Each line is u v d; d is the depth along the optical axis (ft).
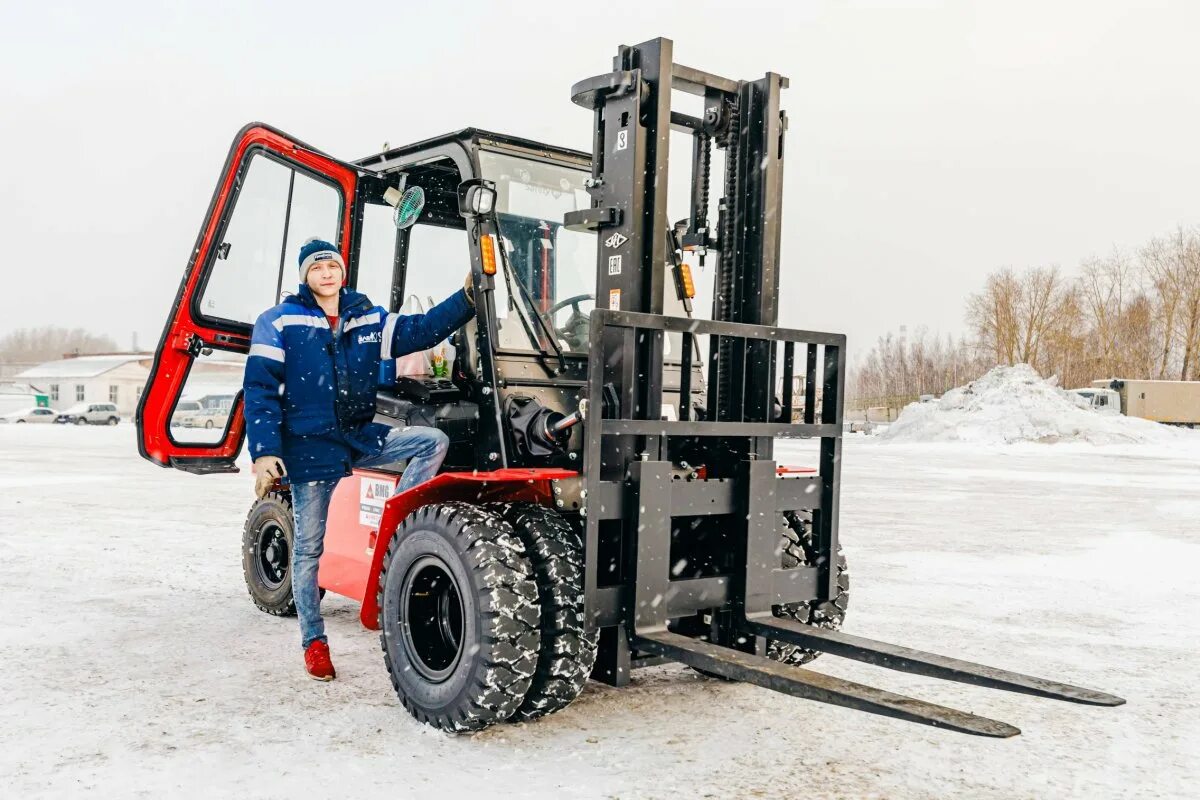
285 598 17.07
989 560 25.66
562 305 13.50
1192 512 37.70
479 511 11.25
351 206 15.83
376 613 12.80
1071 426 94.38
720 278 13.20
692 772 10.12
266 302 15.74
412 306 14.46
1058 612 19.07
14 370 342.85
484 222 12.37
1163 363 179.73
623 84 11.70
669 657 10.55
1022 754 10.98
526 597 10.70
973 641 16.55
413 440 12.65
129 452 72.08
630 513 11.09
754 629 11.73
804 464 64.49
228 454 15.75
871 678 14.24
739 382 12.62
